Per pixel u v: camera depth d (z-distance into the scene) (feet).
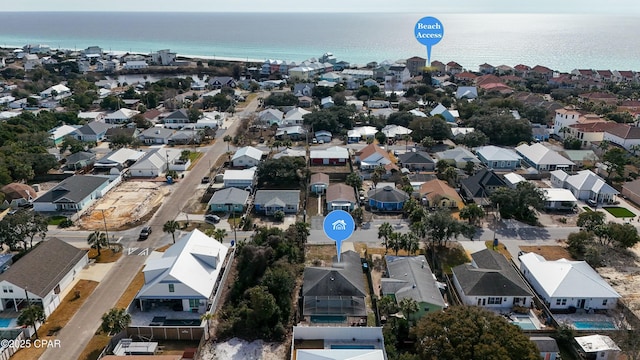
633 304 203.31
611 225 247.09
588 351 170.60
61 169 380.58
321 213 301.22
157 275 204.85
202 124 503.20
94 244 247.50
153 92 640.17
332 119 483.92
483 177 327.26
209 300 202.59
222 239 259.19
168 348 179.52
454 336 154.92
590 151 397.39
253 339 184.65
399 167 380.78
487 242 259.80
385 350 170.60
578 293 200.34
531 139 445.78
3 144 401.08
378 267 234.99
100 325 191.93
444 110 521.65
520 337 154.71
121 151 397.19
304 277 213.05
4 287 196.85
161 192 334.85
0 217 292.61
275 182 344.90
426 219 250.78
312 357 162.09
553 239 263.49
